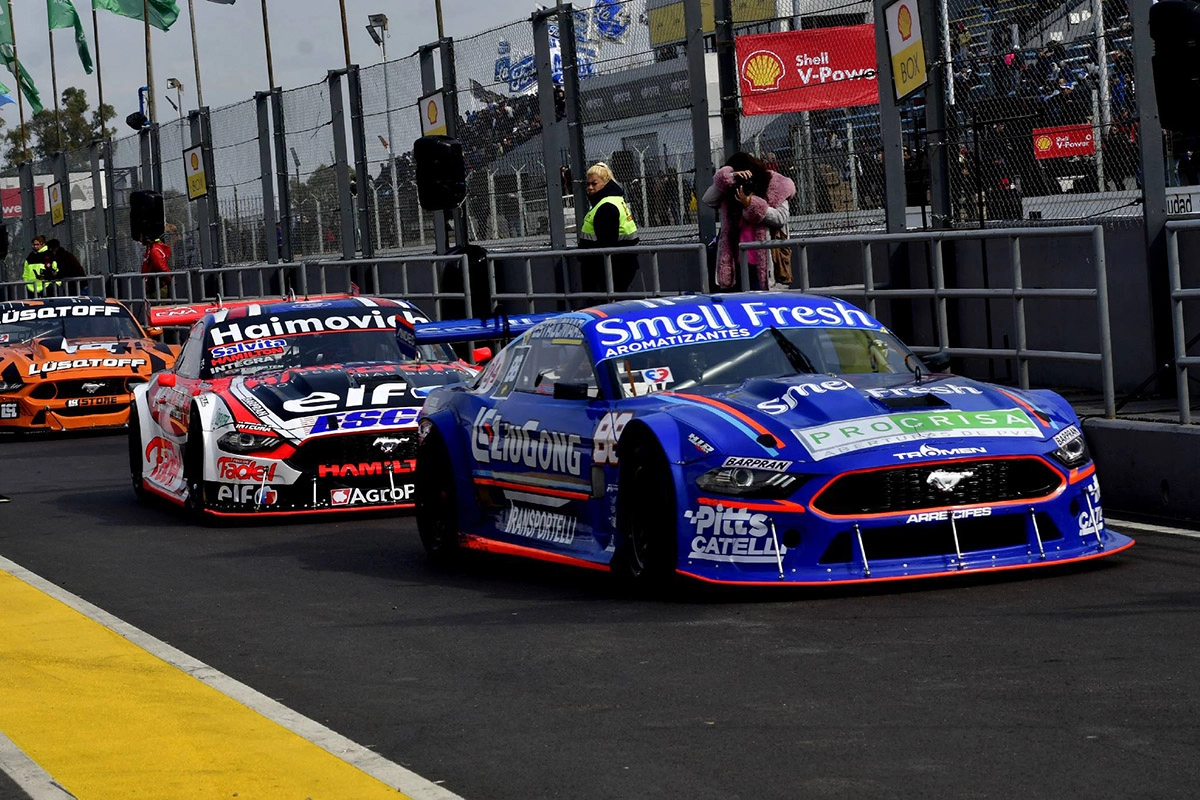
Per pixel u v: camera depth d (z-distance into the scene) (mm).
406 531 14336
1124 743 6266
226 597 11312
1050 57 17266
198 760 6852
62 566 13273
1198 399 15094
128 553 13867
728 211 20125
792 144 21125
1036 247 17672
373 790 6277
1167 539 11281
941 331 15984
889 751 6371
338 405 15336
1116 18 16469
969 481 9461
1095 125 16797
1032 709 6859
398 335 17078
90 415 26156
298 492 15062
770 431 9680
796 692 7441
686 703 7383
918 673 7633
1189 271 15844
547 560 11141
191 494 15805
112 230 46656
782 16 20984
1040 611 8859
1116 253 16453
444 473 12492
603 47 23312
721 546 9562
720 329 11352
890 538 9445
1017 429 9734
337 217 32531
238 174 36969
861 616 9000
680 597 10039
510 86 25828
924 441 9453
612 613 9680
